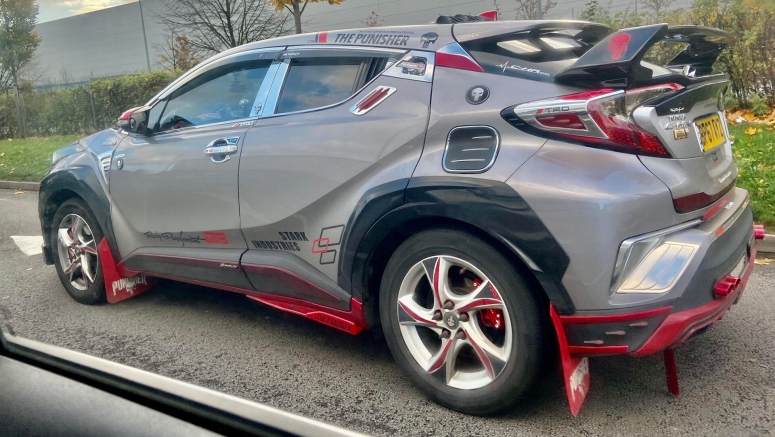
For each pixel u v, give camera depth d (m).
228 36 16.12
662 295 2.51
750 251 3.21
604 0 13.88
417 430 2.86
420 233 2.96
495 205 2.67
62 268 4.89
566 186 2.57
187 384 2.95
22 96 18.28
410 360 3.09
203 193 3.86
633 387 3.16
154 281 4.96
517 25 3.23
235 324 4.30
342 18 19.30
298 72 3.65
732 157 3.38
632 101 2.63
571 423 2.87
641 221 2.54
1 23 16.92
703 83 2.98
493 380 2.83
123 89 16.95
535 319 2.70
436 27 3.29
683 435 2.73
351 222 3.18
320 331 4.14
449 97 2.98
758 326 3.81
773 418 2.82
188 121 4.12
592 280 2.55
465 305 2.86
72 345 3.97
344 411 3.06
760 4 9.46
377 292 3.29
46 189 4.88
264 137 3.60
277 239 3.56
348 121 3.29
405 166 3.00
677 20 10.33
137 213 4.31
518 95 2.81
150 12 17.06
